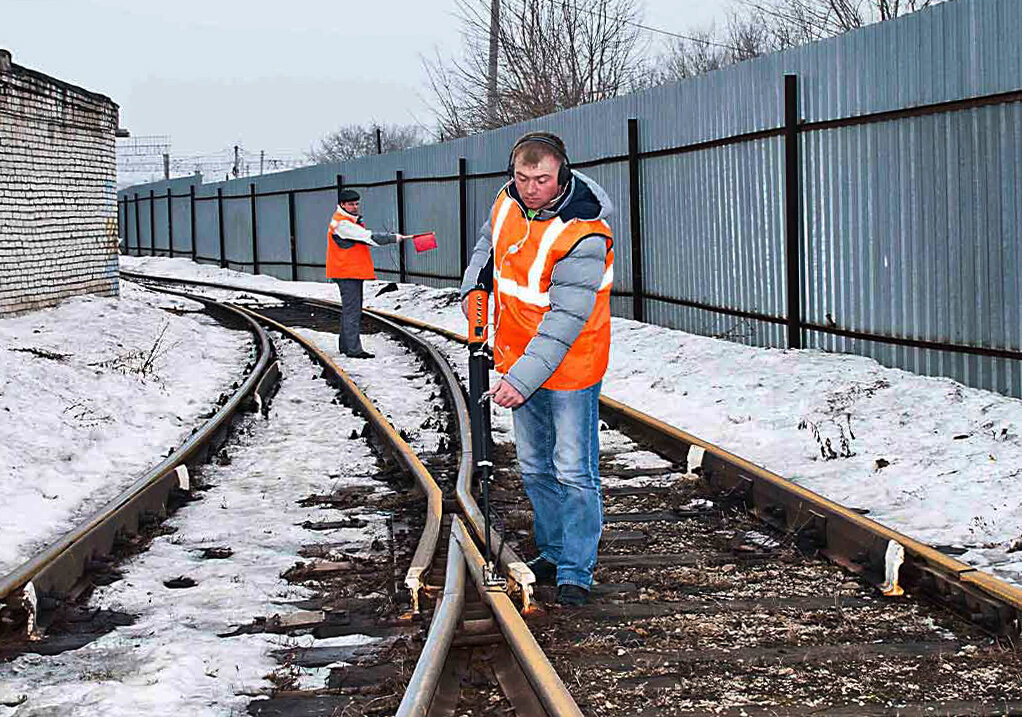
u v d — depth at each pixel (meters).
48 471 8.35
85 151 18.75
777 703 4.00
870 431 8.36
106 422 10.29
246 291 30.47
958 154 9.12
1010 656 4.33
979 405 8.41
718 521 6.61
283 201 33.59
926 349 9.66
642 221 15.20
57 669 4.53
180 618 5.14
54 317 16.62
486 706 4.11
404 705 3.61
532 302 5.02
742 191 12.57
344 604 5.28
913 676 4.23
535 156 4.77
